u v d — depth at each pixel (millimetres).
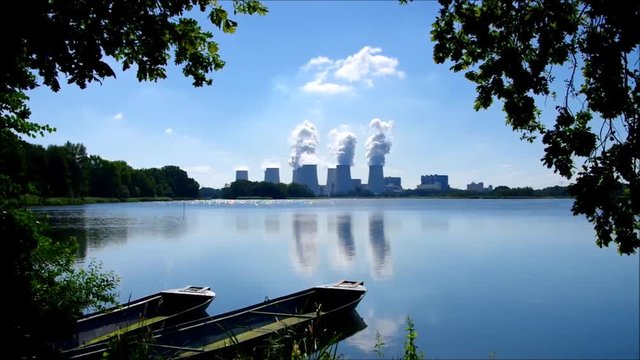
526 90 4727
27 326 6078
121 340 5094
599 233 4629
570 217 67062
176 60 6027
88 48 4547
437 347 13094
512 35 5039
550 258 28828
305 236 40375
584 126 4746
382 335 13977
